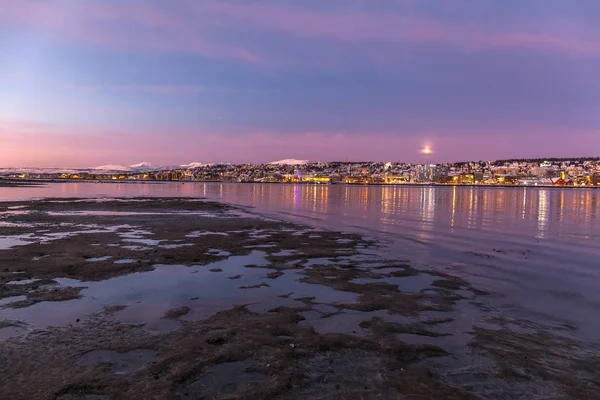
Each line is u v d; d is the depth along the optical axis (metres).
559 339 7.13
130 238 18.16
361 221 29.72
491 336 7.16
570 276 12.30
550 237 22.11
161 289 9.78
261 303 8.83
